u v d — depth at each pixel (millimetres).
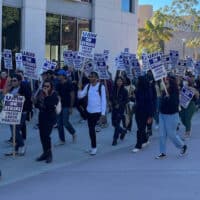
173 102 11648
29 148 12875
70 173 10156
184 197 8211
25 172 10250
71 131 13664
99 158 11836
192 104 15344
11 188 8914
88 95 12133
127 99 13727
